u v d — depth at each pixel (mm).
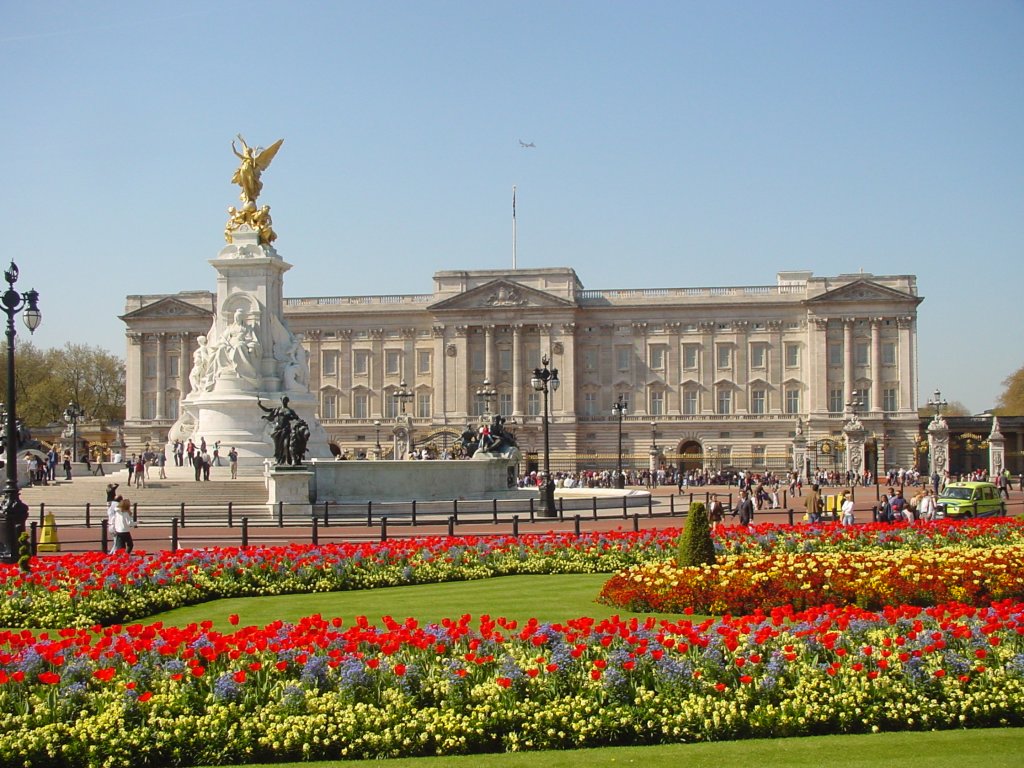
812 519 50781
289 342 74625
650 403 160250
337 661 16953
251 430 70750
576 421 158000
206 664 17469
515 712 15992
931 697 16812
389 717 15805
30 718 15445
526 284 160500
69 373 182125
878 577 25859
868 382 154125
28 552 29391
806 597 25500
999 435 104938
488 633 18656
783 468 154500
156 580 28719
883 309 154125
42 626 25359
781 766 14750
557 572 34625
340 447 163875
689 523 28469
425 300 165625
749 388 158625
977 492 60062
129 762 15047
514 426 157250
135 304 169000
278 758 15516
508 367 160500
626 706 16219
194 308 163875
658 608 26156
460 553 34156
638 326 160750
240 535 45250
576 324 160500
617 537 36594
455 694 16328
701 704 16219
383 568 32312
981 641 18219
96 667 16953
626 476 134125
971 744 15742
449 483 61969
